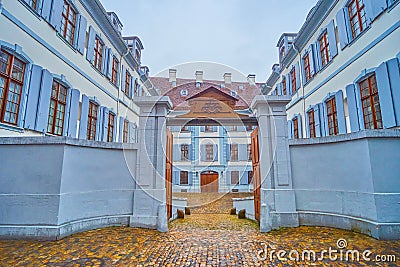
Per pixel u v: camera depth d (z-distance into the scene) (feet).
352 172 15.16
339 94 25.17
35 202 13.69
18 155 14.20
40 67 18.94
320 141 16.87
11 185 13.89
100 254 11.09
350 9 24.02
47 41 20.33
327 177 16.53
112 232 14.99
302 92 35.01
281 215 16.70
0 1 15.33
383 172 13.76
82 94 26.12
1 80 15.81
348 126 24.21
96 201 16.01
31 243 12.60
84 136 26.16
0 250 11.50
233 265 9.98
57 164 14.08
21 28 17.21
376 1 19.60
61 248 11.84
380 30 19.42
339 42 25.43
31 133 18.15
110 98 34.14
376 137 14.10
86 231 15.07
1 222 13.55
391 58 18.20
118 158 17.16
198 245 12.68
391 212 13.28
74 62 24.77
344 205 15.56
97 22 30.17
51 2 20.84
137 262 10.21
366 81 21.58
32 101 18.08
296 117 36.96
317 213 16.65
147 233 15.02
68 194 14.35
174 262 10.27
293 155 17.71
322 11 28.43
